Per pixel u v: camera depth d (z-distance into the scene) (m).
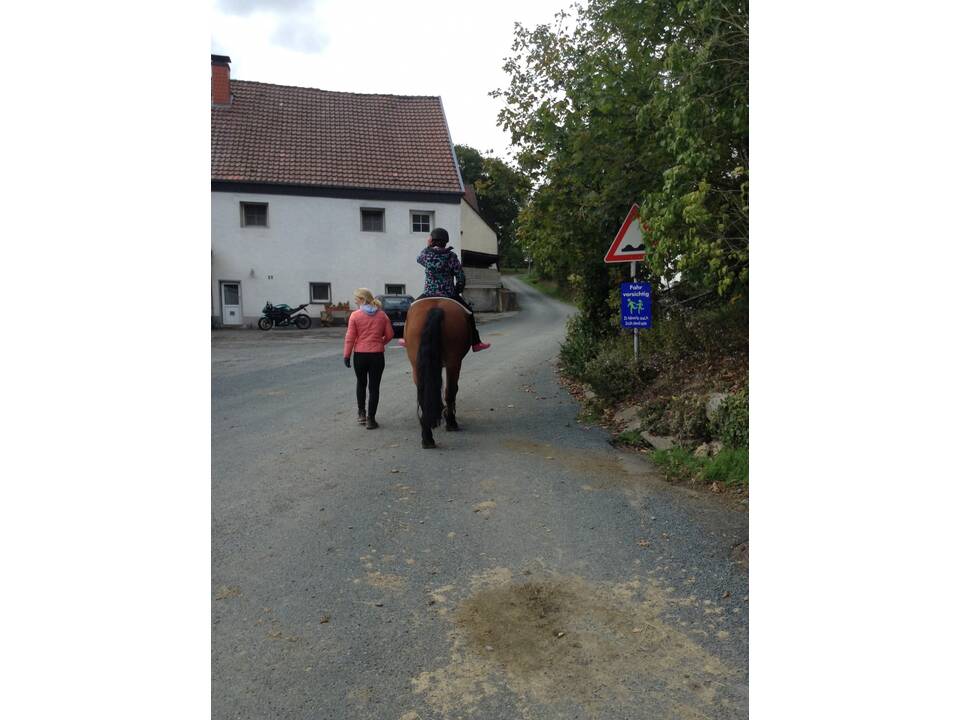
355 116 30.28
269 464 6.04
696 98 5.66
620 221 9.79
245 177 26.61
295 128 28.94
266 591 3.67
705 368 8.23
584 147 9.24
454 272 7.20
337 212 27.70
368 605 3.53
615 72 8.12
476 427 7.58
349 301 28.06
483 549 4.22
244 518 4.70
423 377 6.48
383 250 28.23
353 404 9.08
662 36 7.33
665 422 6.79
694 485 5.43
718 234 6.07
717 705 2.74
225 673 2.94
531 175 10.60
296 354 16.34
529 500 5.08
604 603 3.56
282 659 3.05
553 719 2.67
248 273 27.09
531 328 26.09
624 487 5.37
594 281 11.18
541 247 10.77
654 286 10.66
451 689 2.85
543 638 3.24
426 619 3.40
